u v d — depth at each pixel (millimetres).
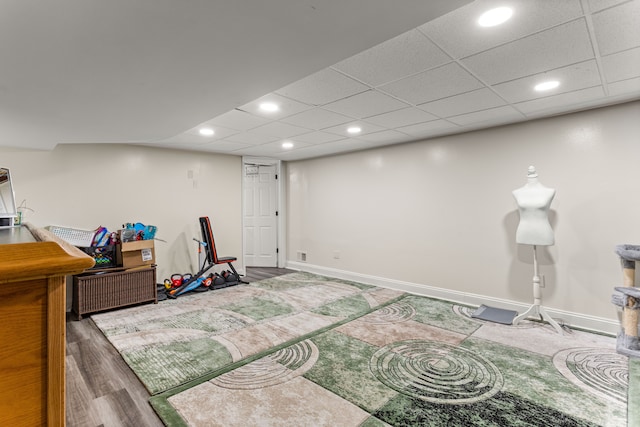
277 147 4926
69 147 4020
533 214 3195
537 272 3270
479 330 3164
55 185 3916
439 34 1776
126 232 3965
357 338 2982
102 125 2793
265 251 6508
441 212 4262
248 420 1851
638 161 2926
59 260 491
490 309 3727
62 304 519
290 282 5203
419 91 2617
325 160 5742
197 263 5238
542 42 1868
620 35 1792
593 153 3143
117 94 2033
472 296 3984
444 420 1848
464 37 1813
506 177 3695
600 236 3127
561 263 3342
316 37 1409
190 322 3400
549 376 2311
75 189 4062
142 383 2232
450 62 2115
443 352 2691
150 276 4066
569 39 1836
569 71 2268
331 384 2217
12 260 461
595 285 3160
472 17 1621
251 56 1572
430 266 4391
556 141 3352
